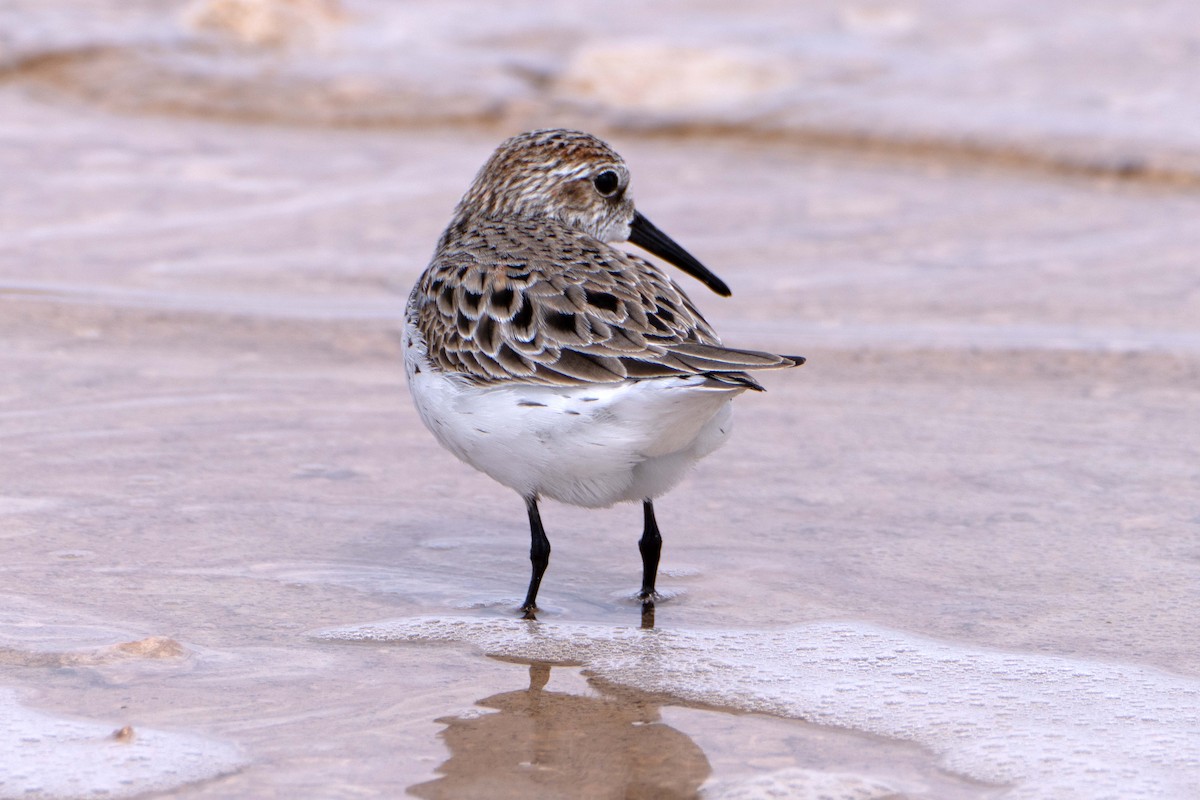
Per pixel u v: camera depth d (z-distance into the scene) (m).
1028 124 20.22
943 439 12.12
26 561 9.52
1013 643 8.59
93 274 15.45
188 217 17.38
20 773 6.85
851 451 11.87
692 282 15.84
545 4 25.27
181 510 10.48
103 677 7.94
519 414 8.64
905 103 21.20
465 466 11.58
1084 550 9.99
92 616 8.77
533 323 8.80
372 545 10.09
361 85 22.06
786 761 7.16
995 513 10.64
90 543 9.85
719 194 18.84
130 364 13.39
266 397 12.80
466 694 7.90
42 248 16.14
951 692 7.94
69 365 13.28
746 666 8.30
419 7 24.95
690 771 7.05
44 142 19.83
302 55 23.02
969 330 14.58
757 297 15.45
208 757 7.09
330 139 20.72
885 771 7.07
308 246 16.56
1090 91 21.38
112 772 6.89
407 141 20.75
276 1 23.53
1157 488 11.07
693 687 8.02
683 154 20.53
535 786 6.90
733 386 7.91
